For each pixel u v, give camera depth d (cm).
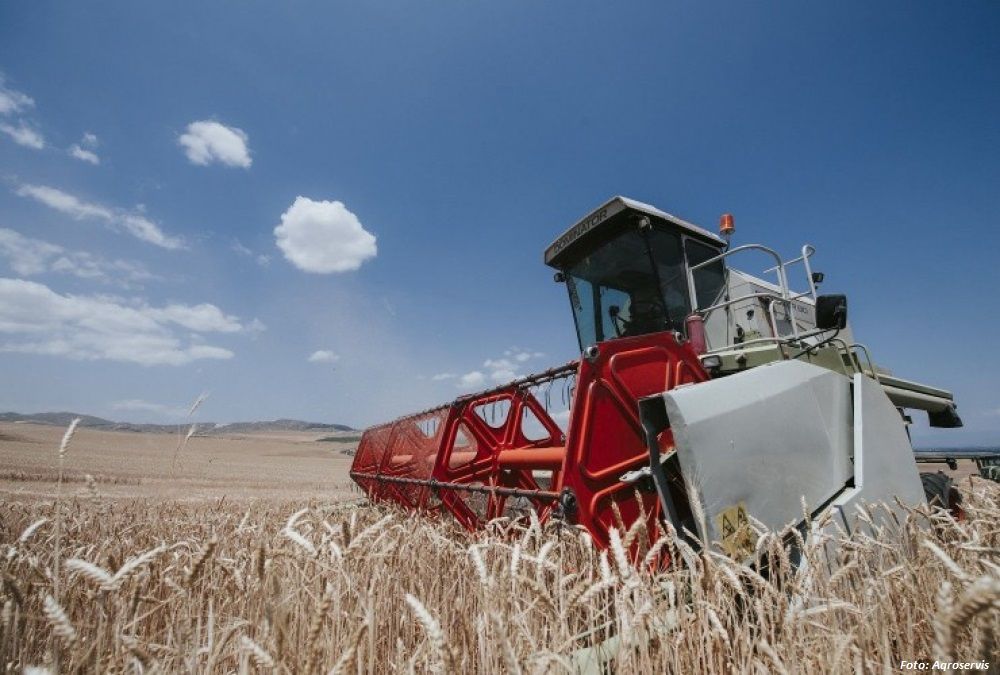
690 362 395
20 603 166
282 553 171
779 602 194
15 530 391
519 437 513
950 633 82
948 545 273
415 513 445
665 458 333
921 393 732
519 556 166
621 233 569
